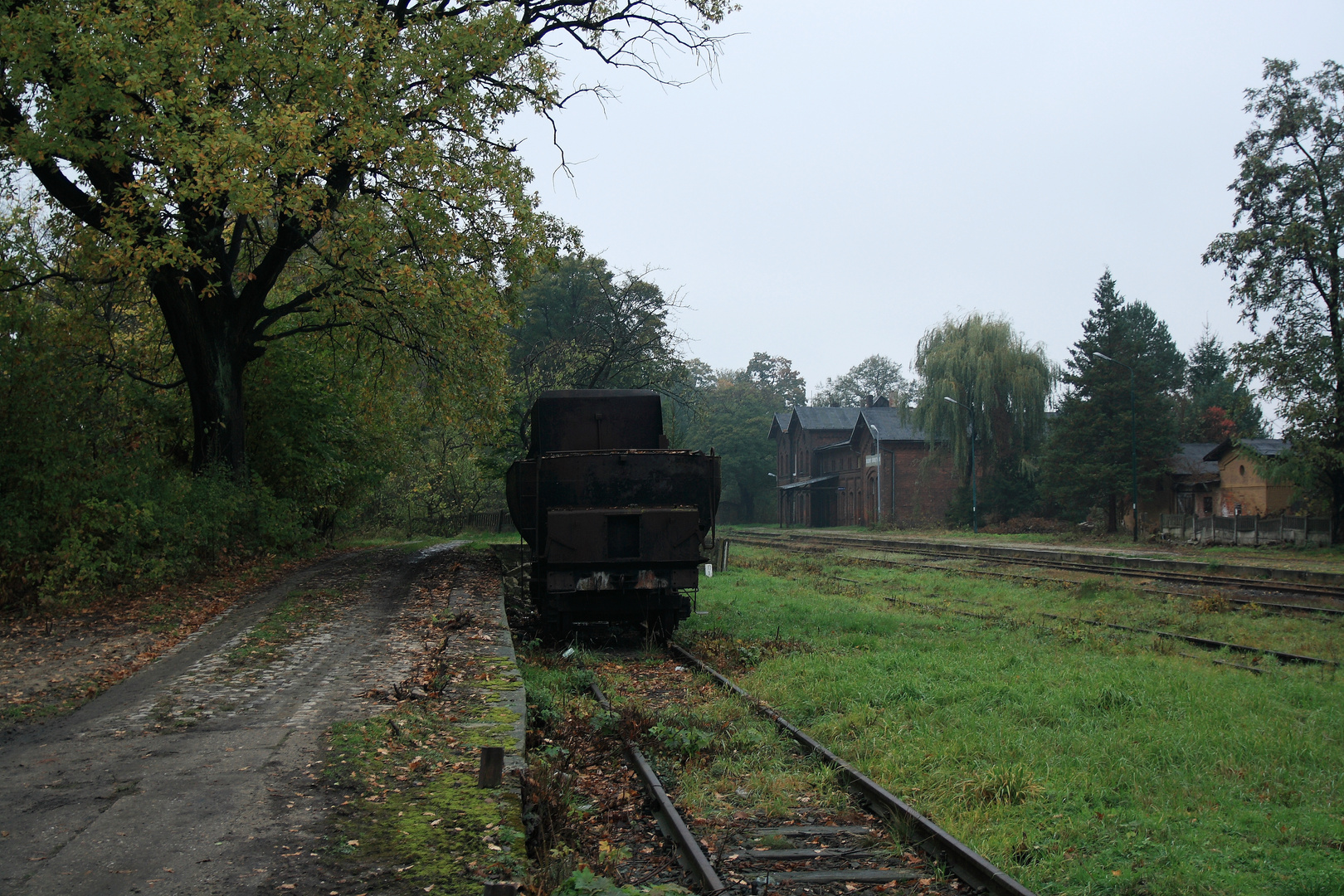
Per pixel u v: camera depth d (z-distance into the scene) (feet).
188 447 63.87
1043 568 87.30
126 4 40.68
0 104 42.88
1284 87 111.14
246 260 67.15
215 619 38.27
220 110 41.16
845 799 19.89
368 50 49.44
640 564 39.52
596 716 25.49
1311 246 107.96
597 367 97.86
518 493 44.09
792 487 248.32
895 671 32.86
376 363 71.82
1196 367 303.48
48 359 44.39
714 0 61.98
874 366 414.82
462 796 16.65
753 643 39.60
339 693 25.14
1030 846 17.03
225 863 13.78
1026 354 169.27
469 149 56.44
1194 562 90.02
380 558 70.49
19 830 15.20
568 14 63.62
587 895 13.58
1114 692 27.78
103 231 45.83
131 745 20.26
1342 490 108.99
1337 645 41.01
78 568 41.55
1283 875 15.74
